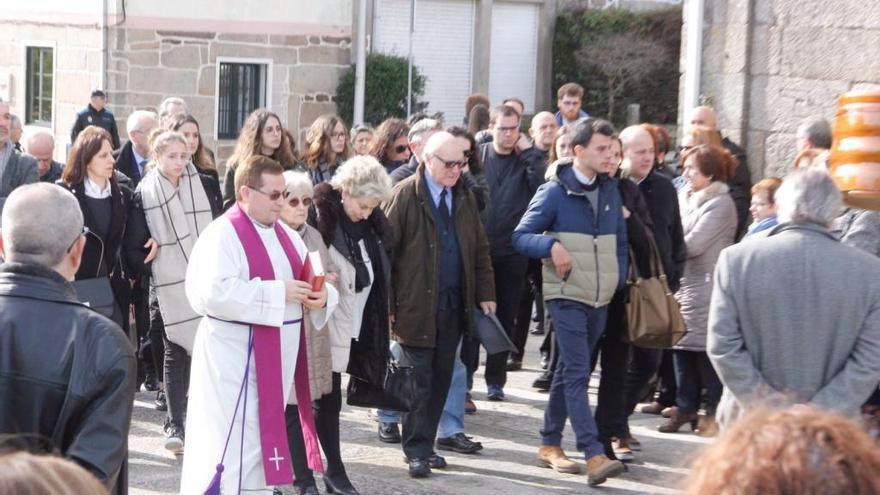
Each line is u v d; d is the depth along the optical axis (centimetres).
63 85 2153
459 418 865
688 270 899
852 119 619
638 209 799
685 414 920
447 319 788
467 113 1309
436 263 773
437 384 796
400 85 2369
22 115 2242
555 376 816
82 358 407
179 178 830
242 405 590
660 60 2736
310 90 2261
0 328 407
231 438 589
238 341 592
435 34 2584
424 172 784
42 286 416
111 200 802
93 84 2088
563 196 773
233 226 600
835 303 514
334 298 652
